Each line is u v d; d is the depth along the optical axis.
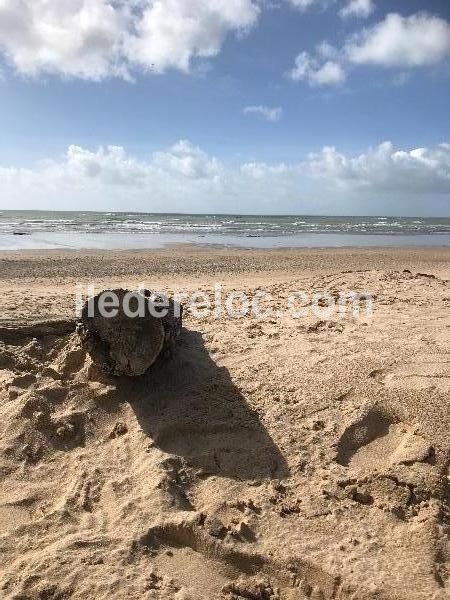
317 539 2.97
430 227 50.53
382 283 8.82
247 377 4.43
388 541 2.96
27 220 42.19
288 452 3.62
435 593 2.60
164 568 2.86
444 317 6.21
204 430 3.85
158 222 45.16
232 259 16.97
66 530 3.07
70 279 11.84
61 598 2.63
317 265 15.80
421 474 3.30
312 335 5.53
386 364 4.55
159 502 3.23
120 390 4.30
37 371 4.83
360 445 3.72
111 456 3.72
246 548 2.93
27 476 3.58
